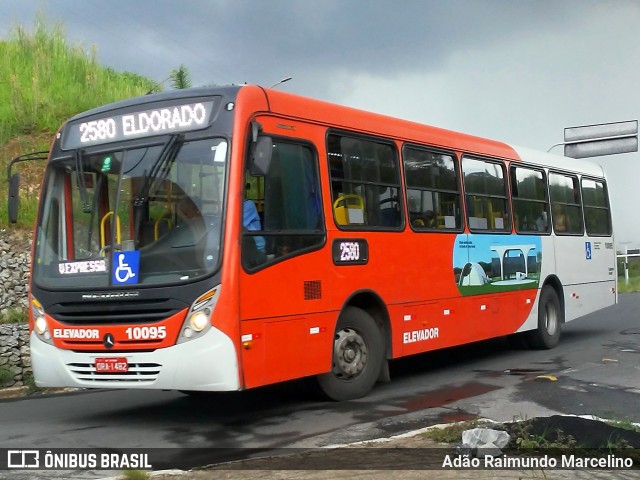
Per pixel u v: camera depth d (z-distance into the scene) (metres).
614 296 16.11
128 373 7.15
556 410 8.12
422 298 9.89
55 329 7.56
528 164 13.08
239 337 7.05
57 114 19.88
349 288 8.58
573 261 14.38
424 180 10.24
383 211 9.35
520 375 10.70
